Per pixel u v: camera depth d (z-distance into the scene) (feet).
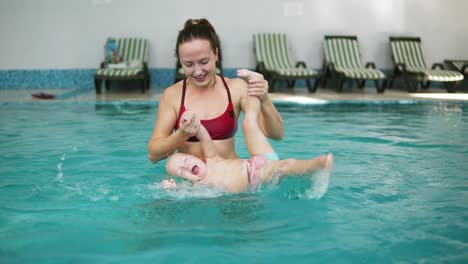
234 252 6.55
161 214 7.90
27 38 34.04
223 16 34.22
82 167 11.43
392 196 9.09
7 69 34.32
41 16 33.86
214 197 8.58
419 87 34.58
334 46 33.40
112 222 7.65
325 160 7.84
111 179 10.28
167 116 9.74
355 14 34.73
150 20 33.99
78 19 33.88
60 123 18.72
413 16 35.09
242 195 8.66
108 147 13.91
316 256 6.44
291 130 17.11
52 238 7.06
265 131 10.14
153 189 9.33
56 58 34.27
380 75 30.68
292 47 34.78
